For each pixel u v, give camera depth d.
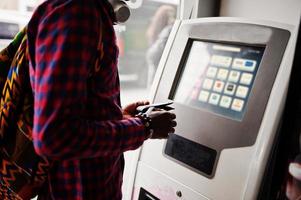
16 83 0.74
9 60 0.86
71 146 0.62
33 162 0.74
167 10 2.48
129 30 3.69
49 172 0.77
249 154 0.92
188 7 1.48
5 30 1.44
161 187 1.15
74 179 0.75
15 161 0.75
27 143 0.74
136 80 3.88
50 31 0.62
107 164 0.82
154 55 2.48
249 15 1.33
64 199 0.76
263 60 0.96
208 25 1.15
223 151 0.98
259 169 0.88
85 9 0.63
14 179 0.77
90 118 0.74
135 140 0.76
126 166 1.82
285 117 0.86
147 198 1.21
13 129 0.77
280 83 0.90
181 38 1.23
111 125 0.71
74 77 0.61
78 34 0.61
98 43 0.66
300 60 0.85
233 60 1.09
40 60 0.62
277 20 1.22
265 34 0.98
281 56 0.92
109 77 0.74
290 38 0.92
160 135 0.85
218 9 1.46
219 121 1.01
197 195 1.03
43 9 0.68
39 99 0.60
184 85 1.19
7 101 0.75
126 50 3.81
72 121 0.61
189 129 1.08
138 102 1.06
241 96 1.02
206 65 1.16
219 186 0.97
